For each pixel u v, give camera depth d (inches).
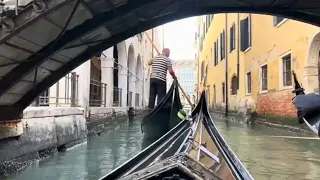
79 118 319.0
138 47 800.3
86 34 181.5
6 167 181.5
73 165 214.8
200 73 1285.7
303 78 326.6
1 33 145.0
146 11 212.1
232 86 666.8
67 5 146.9
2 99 180.7
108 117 467.2
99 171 199.8
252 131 376.5
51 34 164.2
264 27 455.2
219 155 129.4
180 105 302.7
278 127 394.3
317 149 248.4
